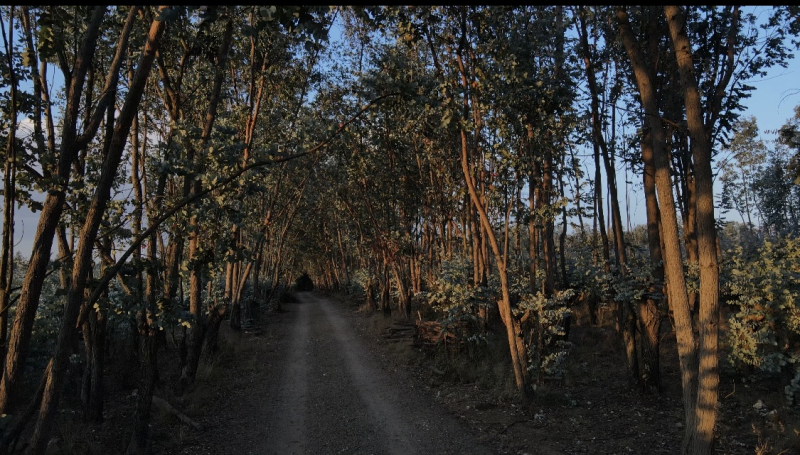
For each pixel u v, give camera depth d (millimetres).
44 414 4453
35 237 4637
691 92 5230
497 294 12266
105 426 8086
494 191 10289
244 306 23469
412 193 20391
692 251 13867
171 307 6469
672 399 8734
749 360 8602
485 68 8969
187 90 10570
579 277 17438
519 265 15367
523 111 9430
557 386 9797
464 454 6742
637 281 9289
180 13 4234
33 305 4586
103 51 8031
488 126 10023
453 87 8344
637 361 9492
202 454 6996
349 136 5836
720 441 6633
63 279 8531
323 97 17906
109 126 6398
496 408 8664
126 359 11484
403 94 5750
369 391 10359
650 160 9891
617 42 11125
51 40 4812
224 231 8164
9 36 4762
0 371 4871
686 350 5629
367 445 7250
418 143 17047
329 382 11328
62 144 4754
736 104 12078
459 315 11977
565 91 9555
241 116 12664
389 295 23734
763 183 27391
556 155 10766
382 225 22891
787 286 8266
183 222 6805
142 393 7008
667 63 11406
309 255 55156
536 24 9672
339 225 32719
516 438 7215
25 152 5191
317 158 19422
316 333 19719
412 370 12031
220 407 9430
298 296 51406
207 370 11547
